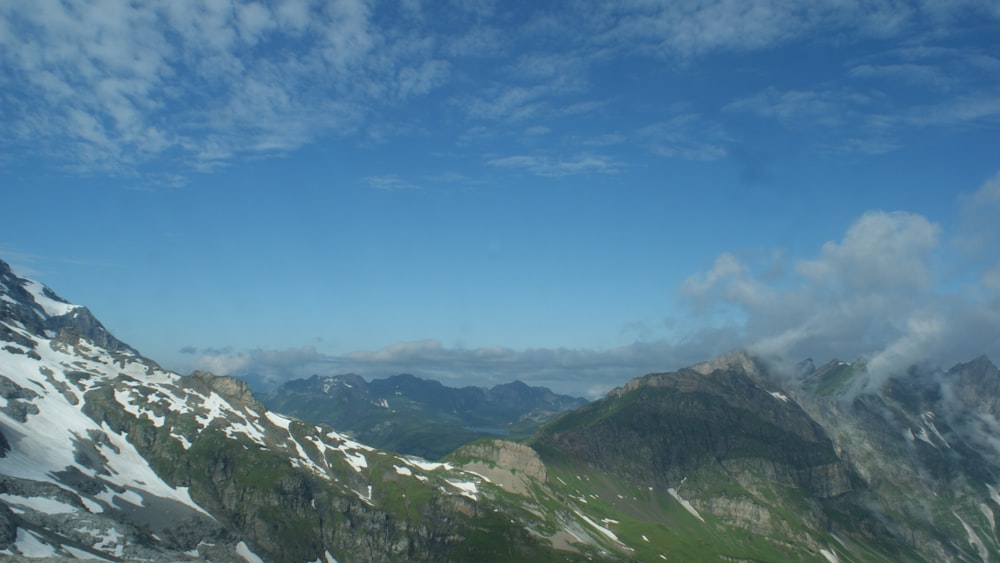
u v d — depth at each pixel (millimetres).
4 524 183625
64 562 158000
